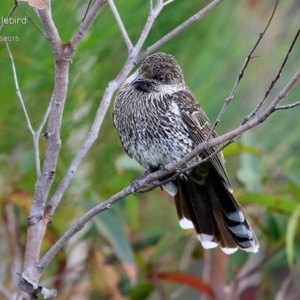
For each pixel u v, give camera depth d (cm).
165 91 973
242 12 1080
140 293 1085
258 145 1072
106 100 759
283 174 1107
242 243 941
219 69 1077
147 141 966
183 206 968
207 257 1046
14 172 1077
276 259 1045
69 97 997
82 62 980
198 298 1363
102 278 1054
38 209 723
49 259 713
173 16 1030
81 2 916
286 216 1064
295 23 1114
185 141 960
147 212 1221
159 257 1077
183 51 1070
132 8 966
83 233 1111
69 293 1080
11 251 1087
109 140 1093
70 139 1055
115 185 1114
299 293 1183
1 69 935
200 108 993
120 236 1016
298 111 1129
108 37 952
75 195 1098
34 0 669
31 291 708
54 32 705
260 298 1177
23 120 1007
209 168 954
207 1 1045
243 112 1095
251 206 1117
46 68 934
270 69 1105
